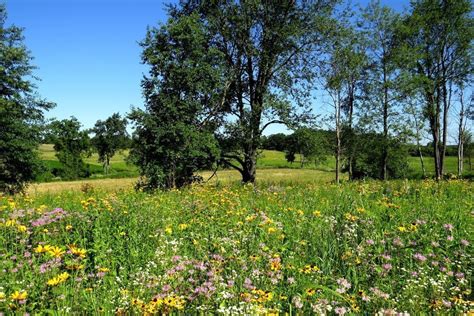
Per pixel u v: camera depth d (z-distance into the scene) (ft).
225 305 13.78
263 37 94.22
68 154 243.81
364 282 16.74
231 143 94.22
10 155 99.50
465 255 19.52
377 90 113.70
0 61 99.60
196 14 82.48
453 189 47.24
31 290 14.56
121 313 13.28
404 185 47.50
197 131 80.18
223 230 24.85
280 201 37.78
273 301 14.40
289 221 27.43
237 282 15.66
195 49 79.56
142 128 76.64
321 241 21.34
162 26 77.61
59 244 21.45
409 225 24.56
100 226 24.88
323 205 34.40
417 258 18.31
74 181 211.61
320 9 94.58
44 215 25.21
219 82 82.99
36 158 104.27
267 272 16.63
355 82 112.37
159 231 23.81
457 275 17.08
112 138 294.05
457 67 129.29
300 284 15.66
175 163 80.18
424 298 14.79
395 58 112.16
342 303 14.17
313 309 13.29
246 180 97.09
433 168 177.37
